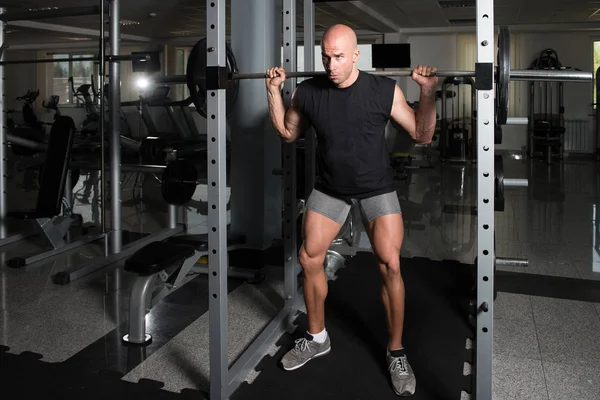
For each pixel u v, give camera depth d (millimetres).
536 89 9336
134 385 1772
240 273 2826
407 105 1644
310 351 1910
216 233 1583
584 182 6297
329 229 1773
